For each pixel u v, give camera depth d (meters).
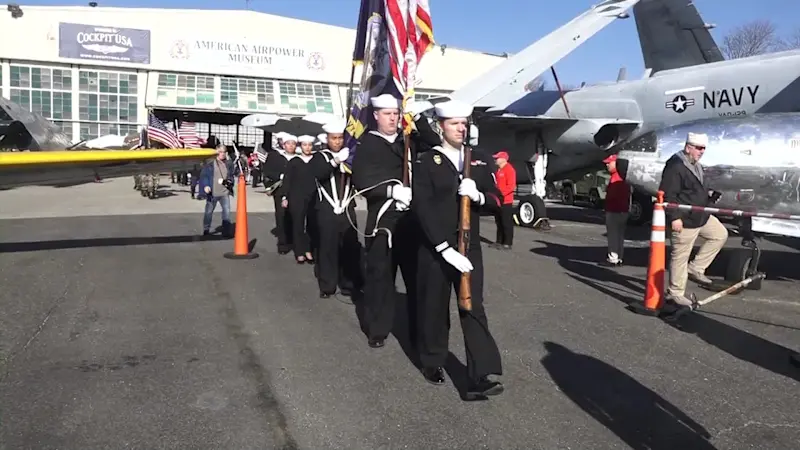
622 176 8.68
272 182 9.31
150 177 20.03
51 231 11.32
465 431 3.60
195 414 3.74
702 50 14.45
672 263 6.33
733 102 11.98
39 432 3.46
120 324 5.55
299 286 7.19
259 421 3.66
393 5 5.02
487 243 11.12
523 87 14.80
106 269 7.91
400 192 4.44
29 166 7.95
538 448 3.41
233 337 5.25
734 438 3.58
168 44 37.88
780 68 11.26
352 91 6.59
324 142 7.34
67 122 36.53
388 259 5.00
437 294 4.17
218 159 10.90
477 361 3.94
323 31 40.72
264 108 38.28
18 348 4.85
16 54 35.28
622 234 8.96
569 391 4.22
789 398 4.16
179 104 37.00
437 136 4.92
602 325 5.84
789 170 7.43
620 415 3.85
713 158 7.91
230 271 7.97
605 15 15.50
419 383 4.31
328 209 6.52
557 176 16.02
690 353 5.06
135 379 4.27
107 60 36.78
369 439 3.48
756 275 7.48
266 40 39.56
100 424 3.58
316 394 4.08
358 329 5.55
